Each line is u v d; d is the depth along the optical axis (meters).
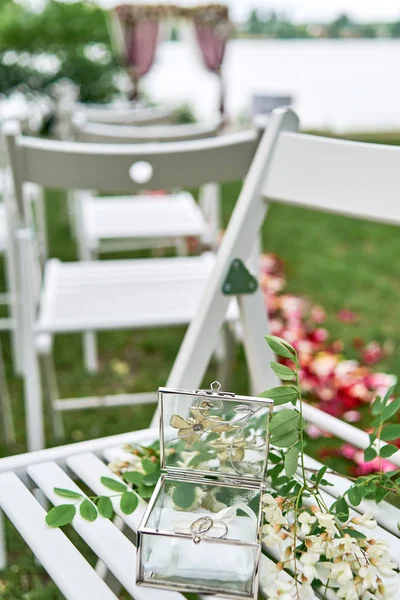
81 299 1.63
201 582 0.73
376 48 14.03
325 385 2.14
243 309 1.19
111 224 2.31
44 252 1.99
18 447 1.88
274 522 0.75
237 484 0.84
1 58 7.33
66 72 7.45
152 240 3.51
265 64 12.08
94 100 7.72
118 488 0.90
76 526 0.86
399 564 0.80
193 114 8.20
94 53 7.64
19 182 1.45
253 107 2.35
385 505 0.92
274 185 1.16
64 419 2.04
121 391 2.24
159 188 1.46
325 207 1.10
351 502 0.84
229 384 1.77
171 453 0.84
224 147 1.45
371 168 1.06
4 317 2.84
